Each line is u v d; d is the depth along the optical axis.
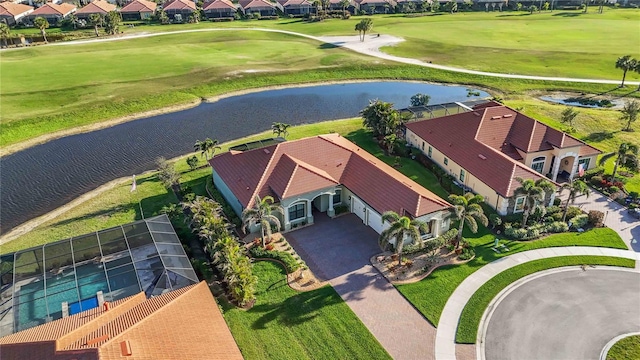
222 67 102.19
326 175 47.22
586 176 54.62
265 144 58.44
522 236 43.03
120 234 39.91
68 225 47.50
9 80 91.88
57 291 33.94
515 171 47.72
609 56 108.25
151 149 67.81
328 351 31.59
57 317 31.62
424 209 41.69
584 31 139.00
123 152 67.00
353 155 50.09
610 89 88.69
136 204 51.19
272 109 83.31
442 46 120.81
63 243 38.56
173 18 162.38
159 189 54.50
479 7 186.25
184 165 60.78
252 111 82.56
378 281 38.19
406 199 42.81
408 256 41.16
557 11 182.62
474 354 31.12
